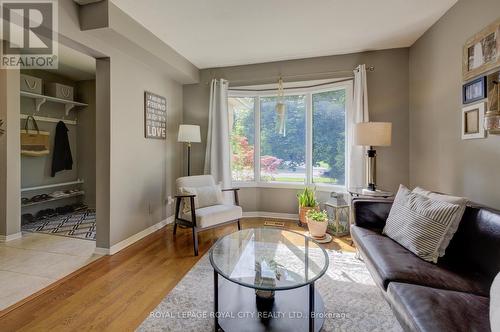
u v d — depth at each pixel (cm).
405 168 318
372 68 324
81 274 219
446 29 241
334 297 186
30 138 376
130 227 293
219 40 299
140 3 225
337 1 224
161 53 297
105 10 221
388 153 323
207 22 258
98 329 153
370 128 261
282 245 196
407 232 177
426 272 146
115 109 269
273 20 255
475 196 205
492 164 188
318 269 154
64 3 213
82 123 447
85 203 448
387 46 316
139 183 309
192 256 258
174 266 235
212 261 165
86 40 233
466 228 161
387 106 323
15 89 291
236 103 412
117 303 179
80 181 445
